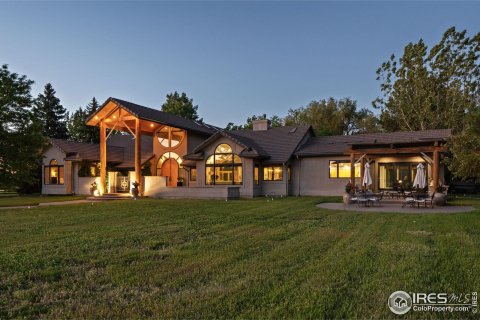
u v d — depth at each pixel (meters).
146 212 13.54
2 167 17.89
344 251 6.44
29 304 3.99
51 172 28.78
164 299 4.10
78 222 10.80
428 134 22.17
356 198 16.20
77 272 5.29
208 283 4.68
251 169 22.83
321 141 26.05
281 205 16.12
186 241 7.62
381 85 39.22
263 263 5.66
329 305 3.81
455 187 24.67
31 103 19.03
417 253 6.21
